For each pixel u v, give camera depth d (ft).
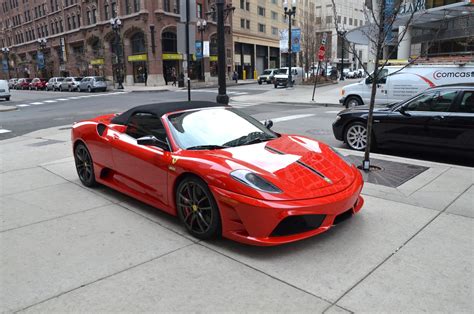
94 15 179.32
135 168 15.42
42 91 153.89
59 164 24.31
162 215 15.28
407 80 44.91
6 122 52.11
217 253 11.98
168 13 155.94
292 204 11.10
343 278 10.41
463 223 13.82
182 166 12.98
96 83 130.82
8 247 12.75
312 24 179.63
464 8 65.21
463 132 22.20
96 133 17.76
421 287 9.96
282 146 14.42
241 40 203.92
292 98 76.95
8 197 17.93
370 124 19.98
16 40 265.95
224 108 16.75
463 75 41.52
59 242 13.03
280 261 11.37
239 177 11.64
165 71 162.71
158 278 10.61
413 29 85.10
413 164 21.72
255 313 8.98
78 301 9.63
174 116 15.21
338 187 12.30
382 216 14.53
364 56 298.76
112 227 14.17
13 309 9.38
